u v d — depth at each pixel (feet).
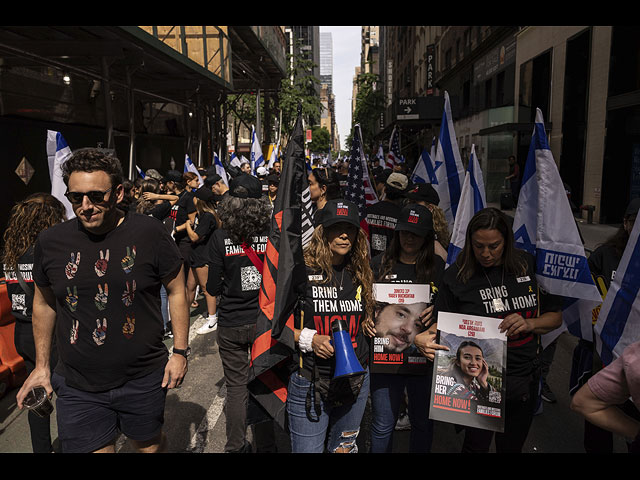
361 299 8.68
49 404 8.86
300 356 8.40
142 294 7.99
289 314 8.14
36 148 32.14
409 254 9.52
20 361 14.80
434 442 12.21
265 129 95.14
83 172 7.29
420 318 9.14
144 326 8.06
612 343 8.05
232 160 41.11
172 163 50.06
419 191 14.38
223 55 48.57
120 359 7.84
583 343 10.01
